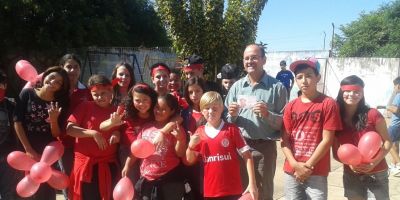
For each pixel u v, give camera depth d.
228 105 4.27
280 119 3.88
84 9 14.44
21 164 3.73
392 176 6.87
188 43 9.84
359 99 3.64
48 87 3.94
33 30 13.45
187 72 4.64
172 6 9.80
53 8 13.30
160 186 3.70
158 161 3.71
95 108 3.87
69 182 3.90
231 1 9.96
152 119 3.93
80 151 3.81
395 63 16.83
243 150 3.61
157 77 4.33
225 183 3.56
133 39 18.98
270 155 4.12
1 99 4.14
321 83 18.73
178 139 3.65
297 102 3.69
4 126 4.09
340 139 3.80
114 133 3.84
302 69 3.58
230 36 9.77
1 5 12.66
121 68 4.47
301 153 3.60
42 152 3.98
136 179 4.06
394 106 6.95
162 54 14.65
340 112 3.74
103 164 3.81
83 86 4.89
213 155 3.58
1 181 4.14
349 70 18.03
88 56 14.34
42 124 3.97
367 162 3.59
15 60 14.09
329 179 6.68
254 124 4.03
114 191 3.50
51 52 13.65
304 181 3.60
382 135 3.68
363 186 3.76
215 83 4.38
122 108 3.81
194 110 4.15
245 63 4.13
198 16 9.80
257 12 9.96
